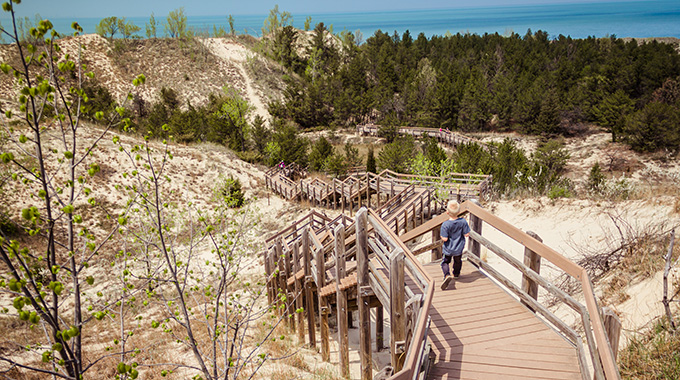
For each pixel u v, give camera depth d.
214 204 24.47
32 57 3.04
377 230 6.71
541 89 53.31
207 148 33.81
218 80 70.50
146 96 63.31
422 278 5.09
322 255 9.12
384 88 66.94
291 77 79.62
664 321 5.20
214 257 16.58
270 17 95.62
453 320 5.45
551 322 5.02
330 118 63.81
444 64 76.44
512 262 5.85
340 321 8.23
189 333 4.79
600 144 44.56
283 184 28.61
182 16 79.12
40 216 3.12
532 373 4.36
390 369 4.61
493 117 59.25
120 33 74.38
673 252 6.60
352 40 98.69
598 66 63.72
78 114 3.42
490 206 15.37
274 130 52.81
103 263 15.87
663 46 68.62
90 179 23.67
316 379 8.39
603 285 7.31
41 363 9.41
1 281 3.02
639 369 4.70
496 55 75.25
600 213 11.34
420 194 18.55
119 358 9.61
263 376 8.55
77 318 3.40
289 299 11.49
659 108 38.03
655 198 10.38
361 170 33.50
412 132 53.81
